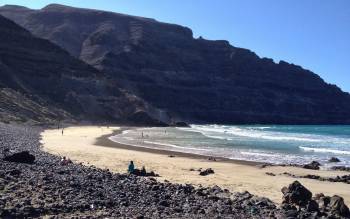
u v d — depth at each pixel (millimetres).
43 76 148500
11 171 19969
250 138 84812
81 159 39000
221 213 16484
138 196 18109
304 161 48375
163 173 32906
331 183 31938
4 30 154250
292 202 20203
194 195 19844
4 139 47500
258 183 29594
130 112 156125
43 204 14508
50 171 22828
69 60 165750
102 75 171750
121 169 33375
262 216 16562
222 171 36125
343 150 64000
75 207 14766
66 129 99125
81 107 144625
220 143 70188
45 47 162875
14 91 122438
